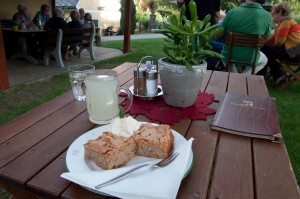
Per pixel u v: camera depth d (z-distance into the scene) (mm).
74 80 1262
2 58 3342
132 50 6832
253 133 954
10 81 3811
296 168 2041
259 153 864
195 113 1142
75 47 5883
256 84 1627
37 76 4137
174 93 1154
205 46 1134
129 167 703
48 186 682
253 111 1141
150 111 1148
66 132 955
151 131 819
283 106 3232
